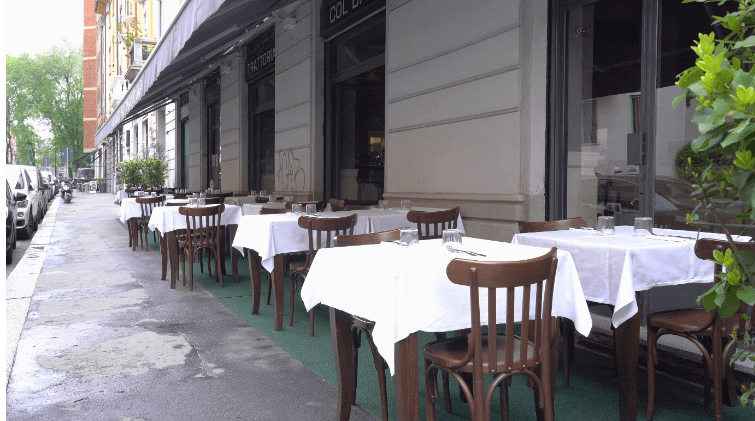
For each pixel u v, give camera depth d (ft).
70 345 15.84
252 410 11.51
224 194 39.29
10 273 27.30
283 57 37.78
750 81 3.97
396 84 26.08
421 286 8.70
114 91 135.74
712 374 10.66
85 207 81.10
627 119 16.47
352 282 9.70
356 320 10.80
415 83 24.62
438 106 23.12
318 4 33.14
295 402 11.89
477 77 20.79
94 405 11.76
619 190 16.78
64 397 12.18
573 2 17.98
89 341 16.20
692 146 4.27
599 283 11.21
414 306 8.70
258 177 45.68
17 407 11.68
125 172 60.44
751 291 4.39
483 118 20.63
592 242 11.66
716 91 4.09
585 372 13.70
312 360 14.47
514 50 19.01
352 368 10.73
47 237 42.63
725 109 3.93
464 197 21.54
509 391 12.54
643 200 16.02
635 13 16.14
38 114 233.96
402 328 8.65
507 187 19.56
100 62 178.29
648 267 10.92
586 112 17.78
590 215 17.72
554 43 18.54
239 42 38.42
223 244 26.21
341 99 32.94
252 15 26.20
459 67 21.75
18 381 13.15
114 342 16.08
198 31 24.57
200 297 21.99
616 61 16.74
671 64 15.21
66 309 20.07
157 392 12.44
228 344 15.85
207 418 11.14
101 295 22.39
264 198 32.50
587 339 15.46
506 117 19.49
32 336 16.70
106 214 67.15
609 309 16.26
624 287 10.48
